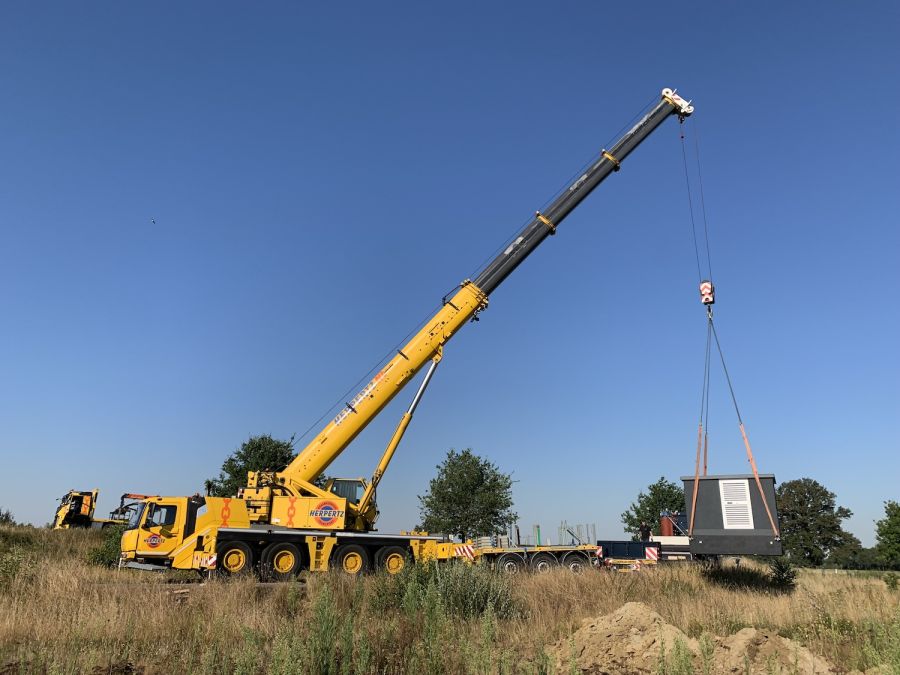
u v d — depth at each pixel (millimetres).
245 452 34812
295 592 12328
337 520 20016
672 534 29188
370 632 9180
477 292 21375
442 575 12336
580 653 9125
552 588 14758
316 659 6934
